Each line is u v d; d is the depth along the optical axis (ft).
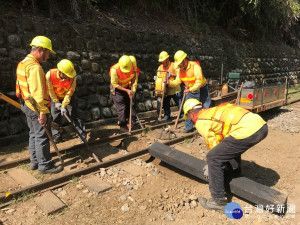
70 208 10.60
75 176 12.80
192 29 37.93
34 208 10.48
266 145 17.48
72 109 16.22
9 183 12.34
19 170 13.58
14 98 18.06
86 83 21.91
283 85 26.48
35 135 12.85
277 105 25.38
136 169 13.84
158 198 11.32
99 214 10.24
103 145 17.31
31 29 18.94
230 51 40.42
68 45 20.89
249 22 48.91
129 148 17.46
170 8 39.27
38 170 13.26
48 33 19.79
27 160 14.47
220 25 46.78
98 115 22.45
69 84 14.83
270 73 51.16
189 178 13.15
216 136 10.57
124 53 25.03
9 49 17.81
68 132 19.63
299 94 41.65
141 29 29.45
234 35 47.32
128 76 18.85
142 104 26.17
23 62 11.71
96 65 22.70
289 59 58.59
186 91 18.69
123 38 24.94
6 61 17.61
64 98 14.94
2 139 16.94
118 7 31.63
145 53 26.96
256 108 22.08
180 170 14.05
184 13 40.09
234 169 11.89
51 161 13.64
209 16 42.60
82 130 16.65
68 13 24.62
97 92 22.80
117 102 19.45
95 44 22.71
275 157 15.58
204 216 10.28
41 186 11.66
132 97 20.03
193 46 33.24
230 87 25.98
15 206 10.60
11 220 9.81
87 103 21.86
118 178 12.91
